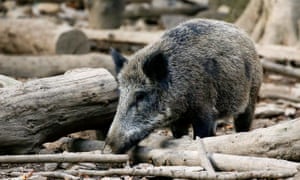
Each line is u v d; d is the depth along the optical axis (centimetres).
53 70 2212
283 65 2375
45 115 1265
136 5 3616
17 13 3428
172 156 1188
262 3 2712
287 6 2648
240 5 2920
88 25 3170
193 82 1336
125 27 3262
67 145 1348
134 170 1118
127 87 1302
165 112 1317
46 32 2431
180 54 1339
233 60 1402
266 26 2686
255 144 1151
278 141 1130
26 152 1261
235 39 1433
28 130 1249
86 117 1313
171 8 3475
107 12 3052
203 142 1187
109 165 1225
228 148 1177
